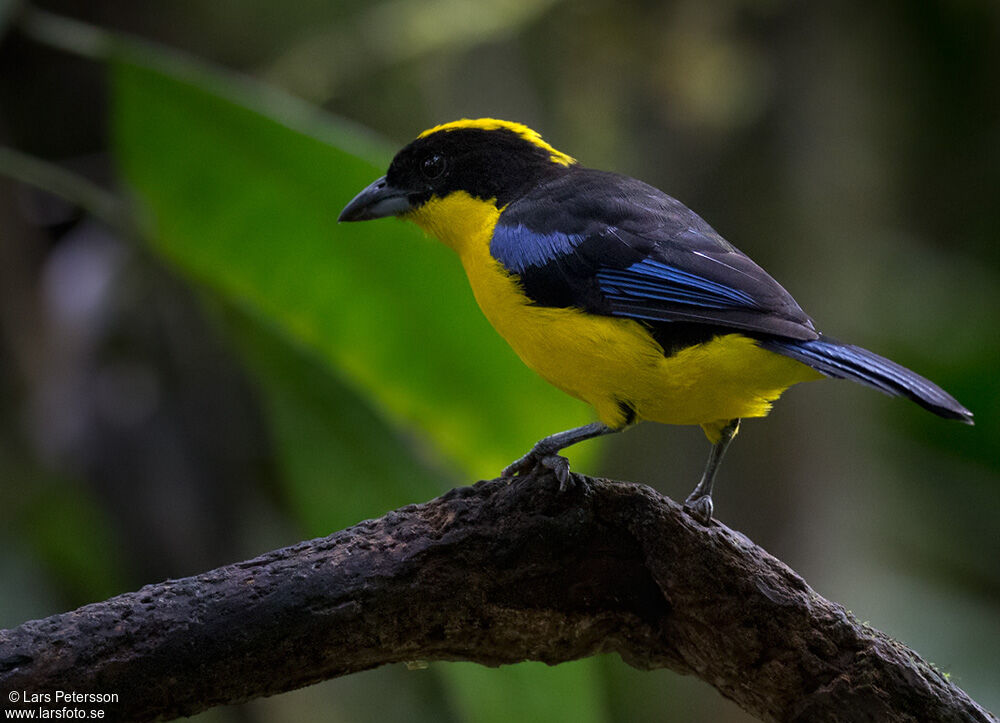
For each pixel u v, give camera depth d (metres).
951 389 15.77
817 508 14.58
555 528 7.27
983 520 16.00
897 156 16.41
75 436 13.59
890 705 7.30
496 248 9.16
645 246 8.65
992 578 15.75
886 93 16.00
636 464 14.95
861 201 15.24
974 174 16.86
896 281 16.06
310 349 10.67
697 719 15.03
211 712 14.23
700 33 14.41
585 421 10.34
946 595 15.43
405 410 10.57
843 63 14.78
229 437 14.00
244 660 7.01
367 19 15.09
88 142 14.66
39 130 14.54
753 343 8.05
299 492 10.77
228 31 15.94
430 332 10.40
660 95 14.64
